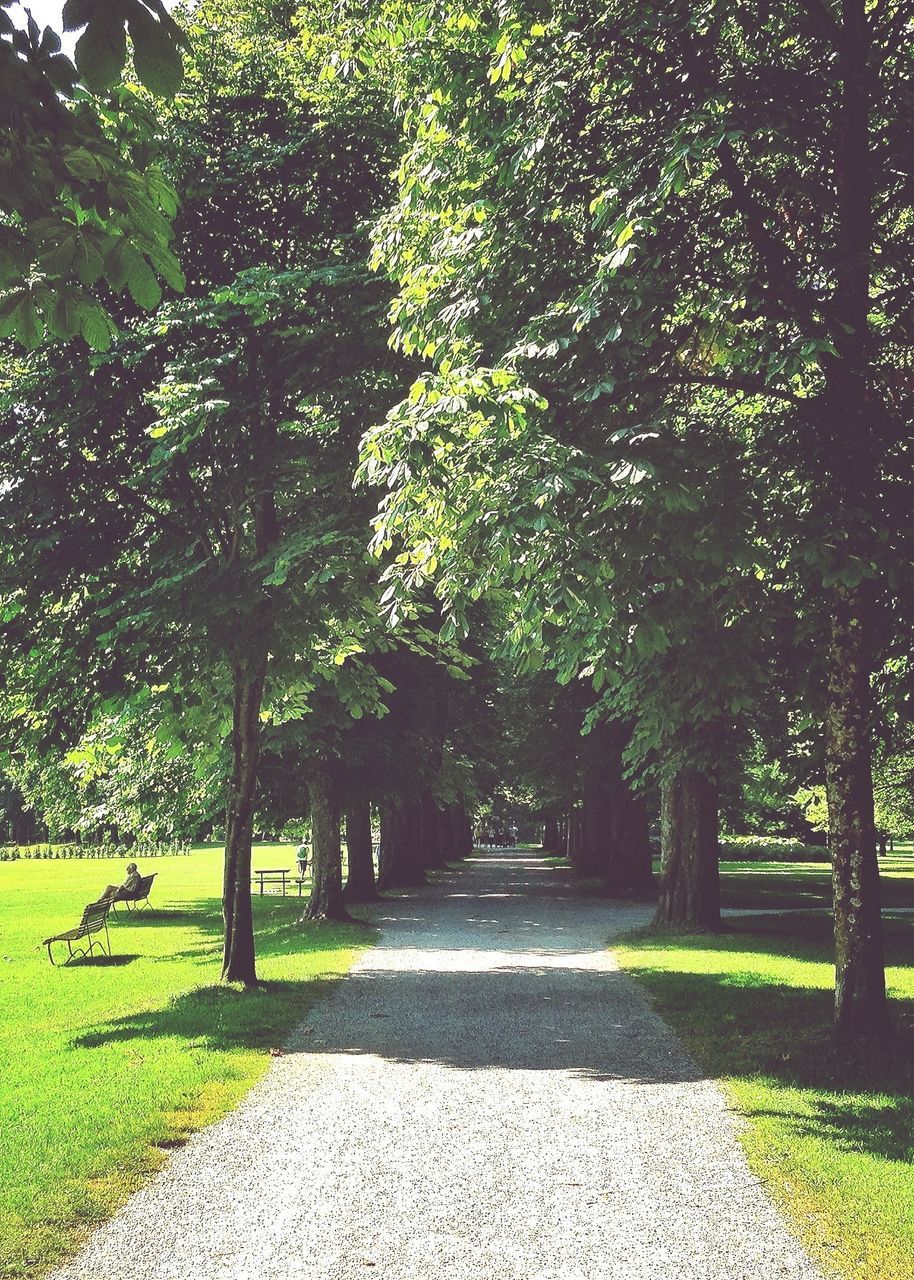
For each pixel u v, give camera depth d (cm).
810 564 737
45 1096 770
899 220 980
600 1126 691
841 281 837
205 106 1308
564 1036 971
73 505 1226
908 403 889
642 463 699
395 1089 787
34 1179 594
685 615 863
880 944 870
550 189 880
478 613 2289
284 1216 545
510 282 882
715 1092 772
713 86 805
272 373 1234
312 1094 773
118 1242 514
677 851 1905
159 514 1284
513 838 8812
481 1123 700
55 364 1230
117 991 1388
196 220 1270
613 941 1762
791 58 873
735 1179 591
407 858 3253
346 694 1357
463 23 891
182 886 3850
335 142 1284
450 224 937
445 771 2930
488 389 741
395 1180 596
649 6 799
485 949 1653
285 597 1134
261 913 2706
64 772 2438
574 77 840
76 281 328
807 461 806
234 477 1205
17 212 321
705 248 881
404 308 932
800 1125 684
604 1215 543
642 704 1128
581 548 732
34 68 288
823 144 843
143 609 1146
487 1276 473
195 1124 700
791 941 1720
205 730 1448
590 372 807
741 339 853
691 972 1352
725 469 779
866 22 837
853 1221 530
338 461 1198
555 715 2744
